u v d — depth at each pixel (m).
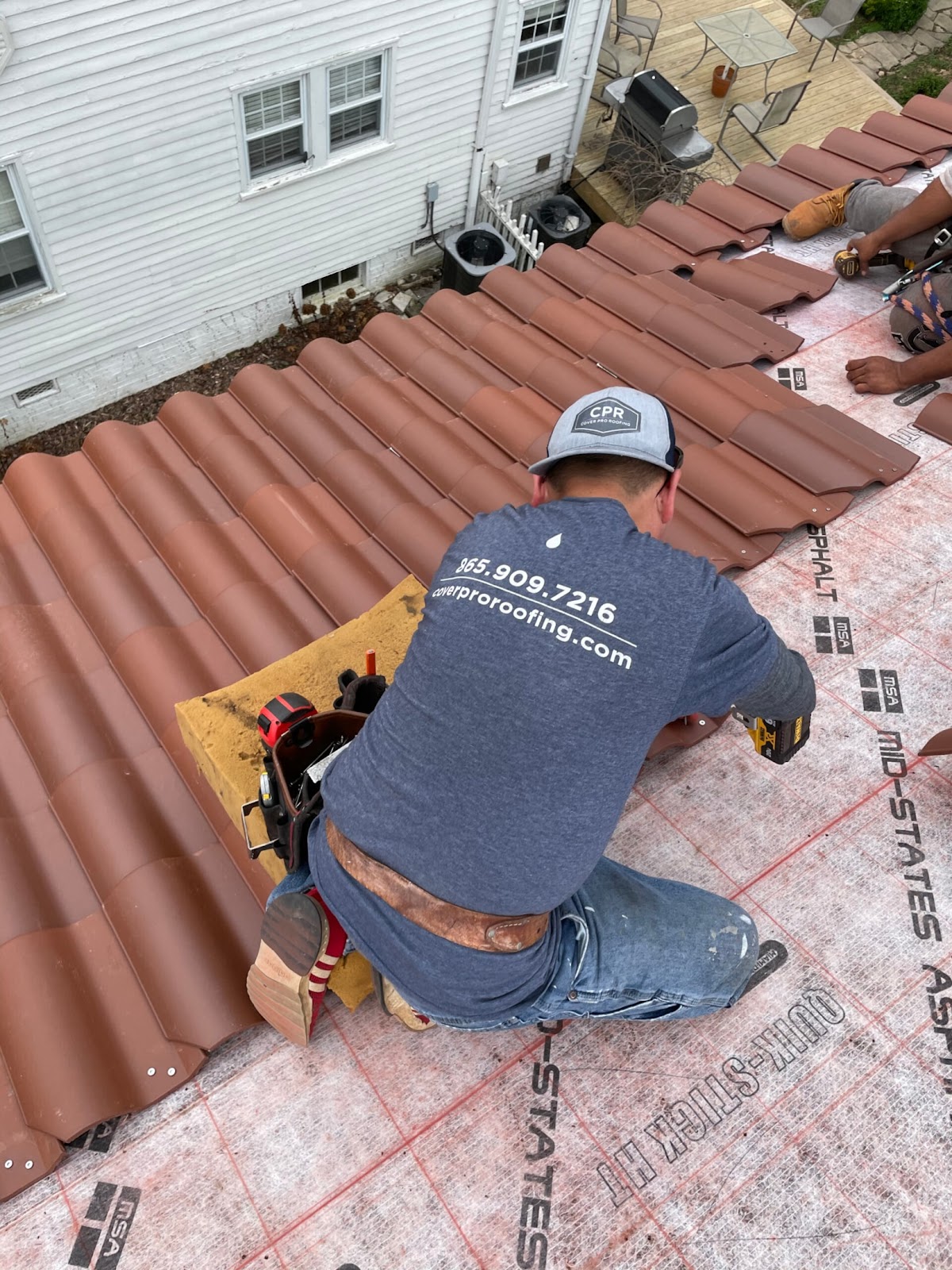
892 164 5.49
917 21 14.96
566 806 1.61
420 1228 2.12
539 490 1.91
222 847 2.79
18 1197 2.16
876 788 2.89
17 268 7.93
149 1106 2.29
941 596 3.39
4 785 3.08
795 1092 2.31
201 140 8.00
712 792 2.87
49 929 2.63
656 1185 2.17
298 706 2.09
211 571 3.64
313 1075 2.34
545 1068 2.35
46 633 3.56
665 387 4.27
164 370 9.77
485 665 1.58
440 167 10.30
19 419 9.03
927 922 2.62
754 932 2.32
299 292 10.30
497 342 4.80
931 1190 2.17
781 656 1.94
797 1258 2.07
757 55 11.45
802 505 3.63
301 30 7.82
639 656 1.57
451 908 1.71
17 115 6.87
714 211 5.54
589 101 11.47
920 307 4.19
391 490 3.94
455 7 8.69
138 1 6.79
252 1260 2.08
